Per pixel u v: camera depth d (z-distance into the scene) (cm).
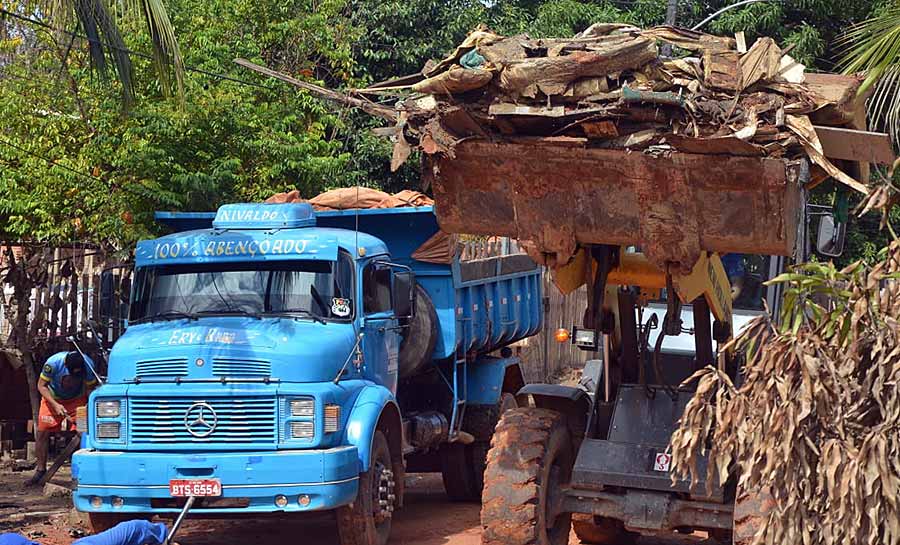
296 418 896
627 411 840
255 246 1004
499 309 1322
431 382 1222
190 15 1523
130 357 922
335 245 998
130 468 886
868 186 629
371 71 2273
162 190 1284
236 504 881
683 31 691
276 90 1547
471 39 695
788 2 2175
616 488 819
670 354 925
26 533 1002
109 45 938
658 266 739
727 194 683
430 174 747
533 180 724
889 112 713
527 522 782
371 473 948
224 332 926
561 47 670
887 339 444
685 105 654
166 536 664
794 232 705
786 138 646
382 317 1040
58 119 1341
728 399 486
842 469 437
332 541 1040
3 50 1378
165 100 1329
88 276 1360
